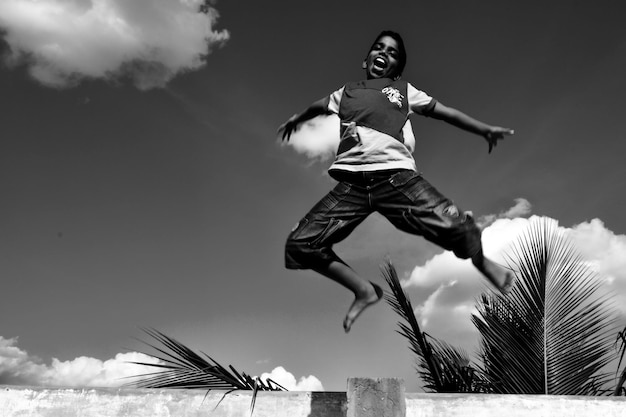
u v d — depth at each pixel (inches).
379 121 111.8
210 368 206.4
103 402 197.5
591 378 219.3
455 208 105.2
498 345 226.7
